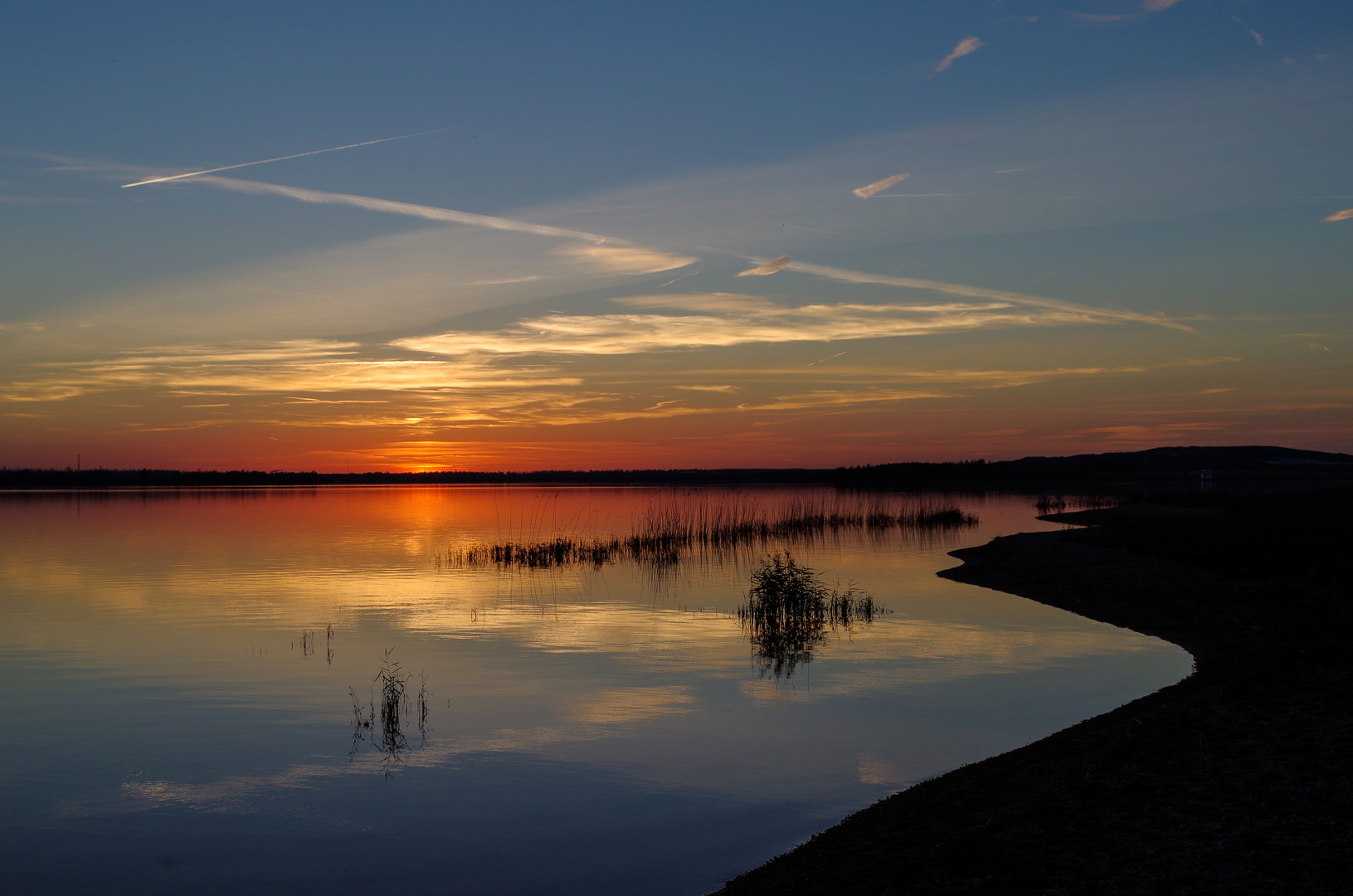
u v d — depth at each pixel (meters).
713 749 14.02
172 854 10.49
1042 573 32.81
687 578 36.03
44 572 38.09
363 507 101.25
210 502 113.88
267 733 15.15
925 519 61.75
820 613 26.16
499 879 9.73
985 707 16.05
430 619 26.58
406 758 13.77
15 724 15.71
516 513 86.81
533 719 15.80
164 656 21.42
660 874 9.76
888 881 8.27
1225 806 9.23
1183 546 34.12
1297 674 14.28
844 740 14.31
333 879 9.77
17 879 9.84
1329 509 49.72
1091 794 9.87
